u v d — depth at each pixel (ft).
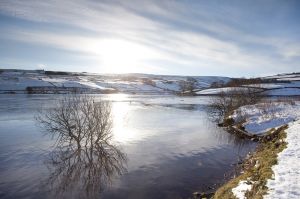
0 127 99.60
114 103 233.55
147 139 82.02
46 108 161.68
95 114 72.49
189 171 53.36
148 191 44.14
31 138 80.94
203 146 74.02
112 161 59.52
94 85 593.42
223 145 75.10
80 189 45.06
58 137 81.46
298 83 415.85
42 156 62.95
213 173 52.01
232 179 45.70
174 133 92.73
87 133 73.72
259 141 77.15
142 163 58.39
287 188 30.94
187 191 43.78
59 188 45.34
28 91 417.90
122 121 119.96
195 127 106.11
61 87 487.61
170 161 59.93
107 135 82.02
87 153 65.41
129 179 49.21
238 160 60.18
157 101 269.23
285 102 136.98
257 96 162.30
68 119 72.08
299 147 47.85
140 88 637.30
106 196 42.39
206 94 390.63
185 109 183.52
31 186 46.14
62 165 56.70
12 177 50.03
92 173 52.29
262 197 29.19
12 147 70.54
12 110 152.97
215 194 38.29
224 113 141.18
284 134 62.08
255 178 37.27
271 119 94.43
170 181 48.11
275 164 40.06
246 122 97.35
